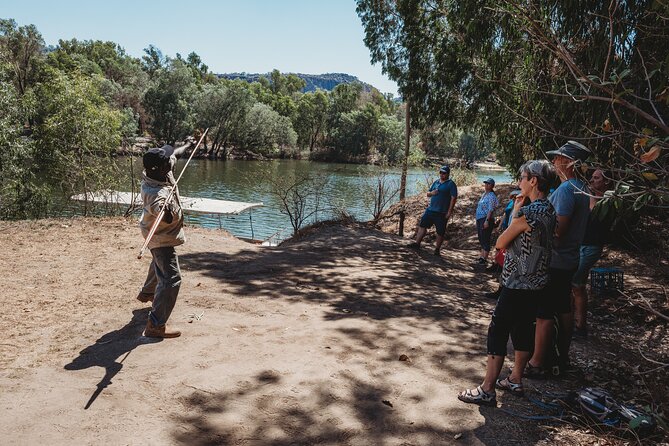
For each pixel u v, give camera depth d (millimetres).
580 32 7227
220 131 86312
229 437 3162
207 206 29469
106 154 22594
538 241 3506
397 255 9477
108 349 4297
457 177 22250
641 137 3100
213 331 4832
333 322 5328
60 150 21750
